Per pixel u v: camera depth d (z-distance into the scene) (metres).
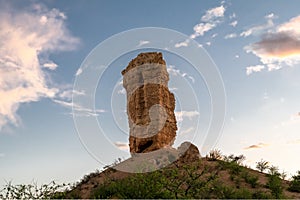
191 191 22.09
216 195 23.41
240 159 35.47
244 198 23.33
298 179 29.92
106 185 24.98
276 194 25.20
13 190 19.50
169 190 20.97
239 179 29.27
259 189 27.22
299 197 25.89
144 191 19.86
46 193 20.03
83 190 28.34
